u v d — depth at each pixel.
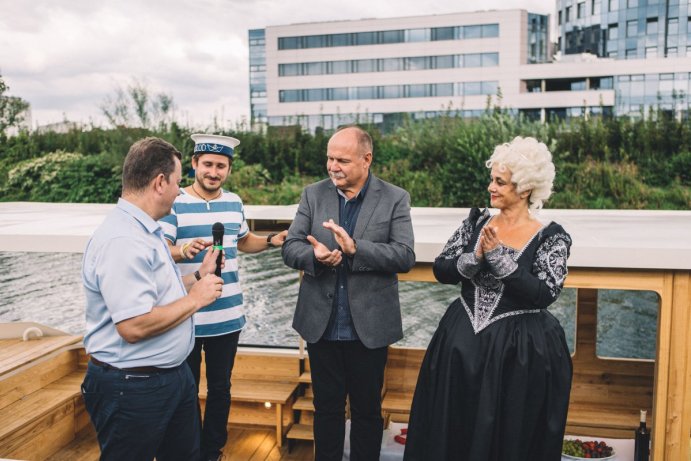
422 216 4.37
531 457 2.13
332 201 2.47
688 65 45.41
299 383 3.36
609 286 2.61
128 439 1.89
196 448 2.13
